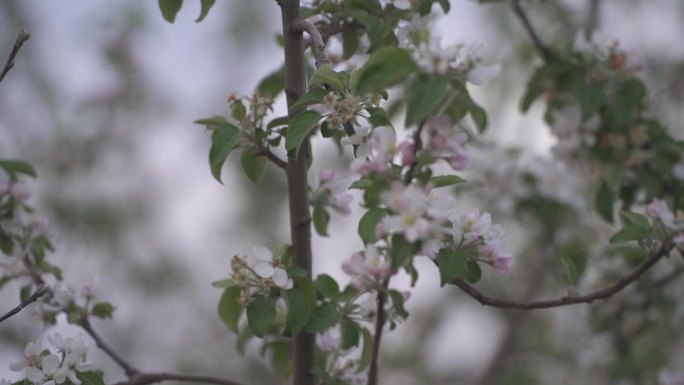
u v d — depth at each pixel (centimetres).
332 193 229
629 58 263
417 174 211
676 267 282
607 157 265
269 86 246
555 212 299
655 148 264
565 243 303
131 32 517
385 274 213
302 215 227
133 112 511
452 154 211
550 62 265
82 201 474
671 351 329
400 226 208
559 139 270
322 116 221
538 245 329
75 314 241
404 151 211
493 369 387
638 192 269
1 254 252
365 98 221
